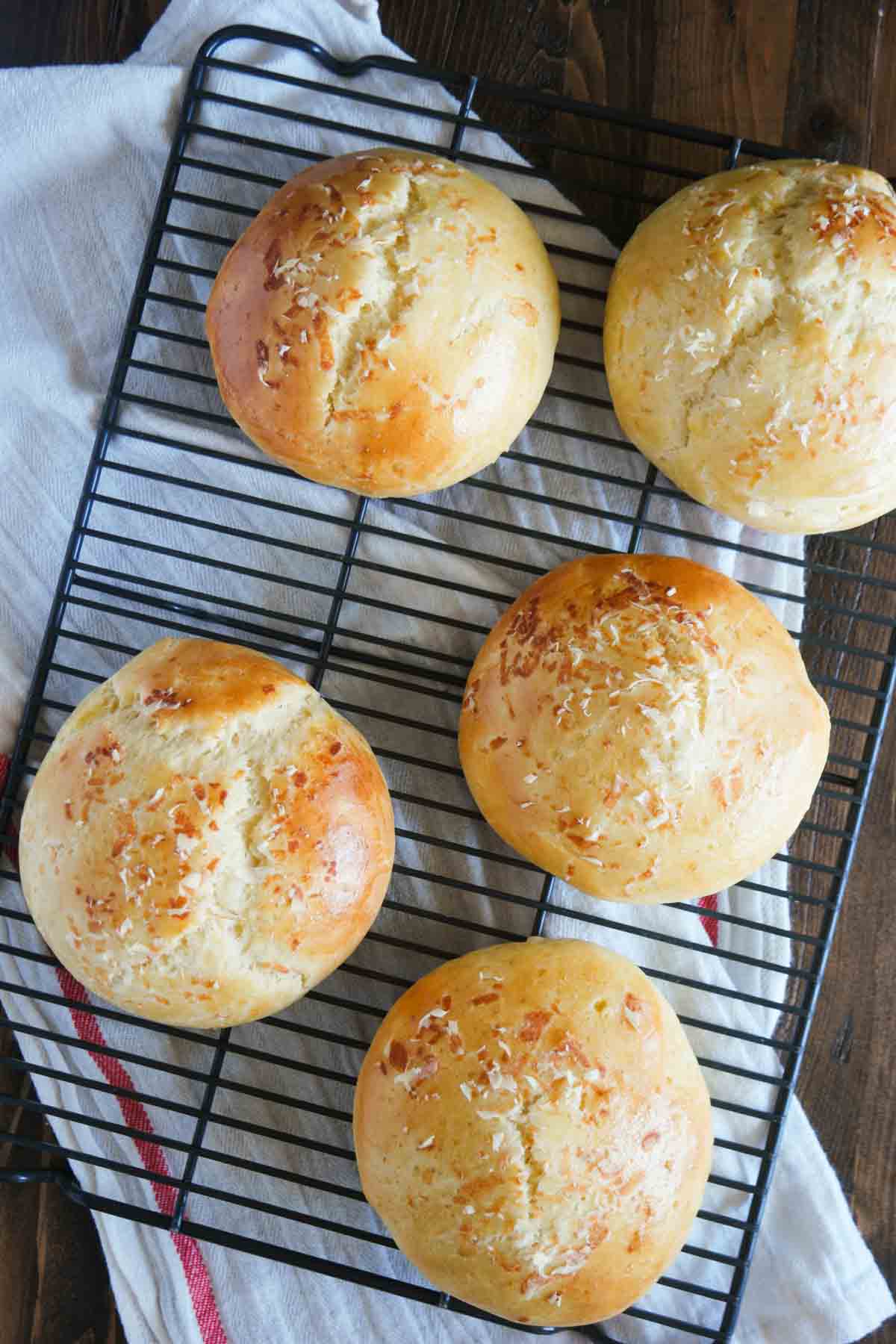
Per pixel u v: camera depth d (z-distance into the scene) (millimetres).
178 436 606
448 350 545
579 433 599
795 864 592
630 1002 547
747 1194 602
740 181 558
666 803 542
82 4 624
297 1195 603
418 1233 537
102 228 616
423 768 611
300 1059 606
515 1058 534
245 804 542
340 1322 601
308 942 544
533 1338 598
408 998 560
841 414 542
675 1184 539
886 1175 617
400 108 593
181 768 540
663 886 555
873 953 618
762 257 545
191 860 535
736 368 545
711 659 547
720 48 616
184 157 606
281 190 565
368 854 552
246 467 607
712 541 598
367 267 542
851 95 614
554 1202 527
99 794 541
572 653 548
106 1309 619
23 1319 617
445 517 613
